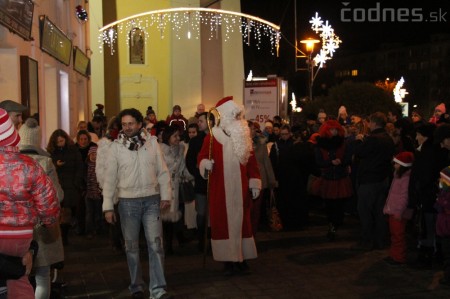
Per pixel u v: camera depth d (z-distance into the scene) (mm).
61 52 14625
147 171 6230
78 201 9406
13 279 3713
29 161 3834
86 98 20516
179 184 8711
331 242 9266
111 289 6781
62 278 6953
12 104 5418
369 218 8539
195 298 6379
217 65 27297
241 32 27438
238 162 7375
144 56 26672
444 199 6531
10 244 3699
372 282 6891
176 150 8586
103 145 7977
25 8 10180
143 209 6254
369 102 23578
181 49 26078
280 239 9578
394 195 7543
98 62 24578
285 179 10359
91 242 9664
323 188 9203
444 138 7043
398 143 10016
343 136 9164
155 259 6223
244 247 7418
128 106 26656
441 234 6602
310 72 25672
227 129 7461
